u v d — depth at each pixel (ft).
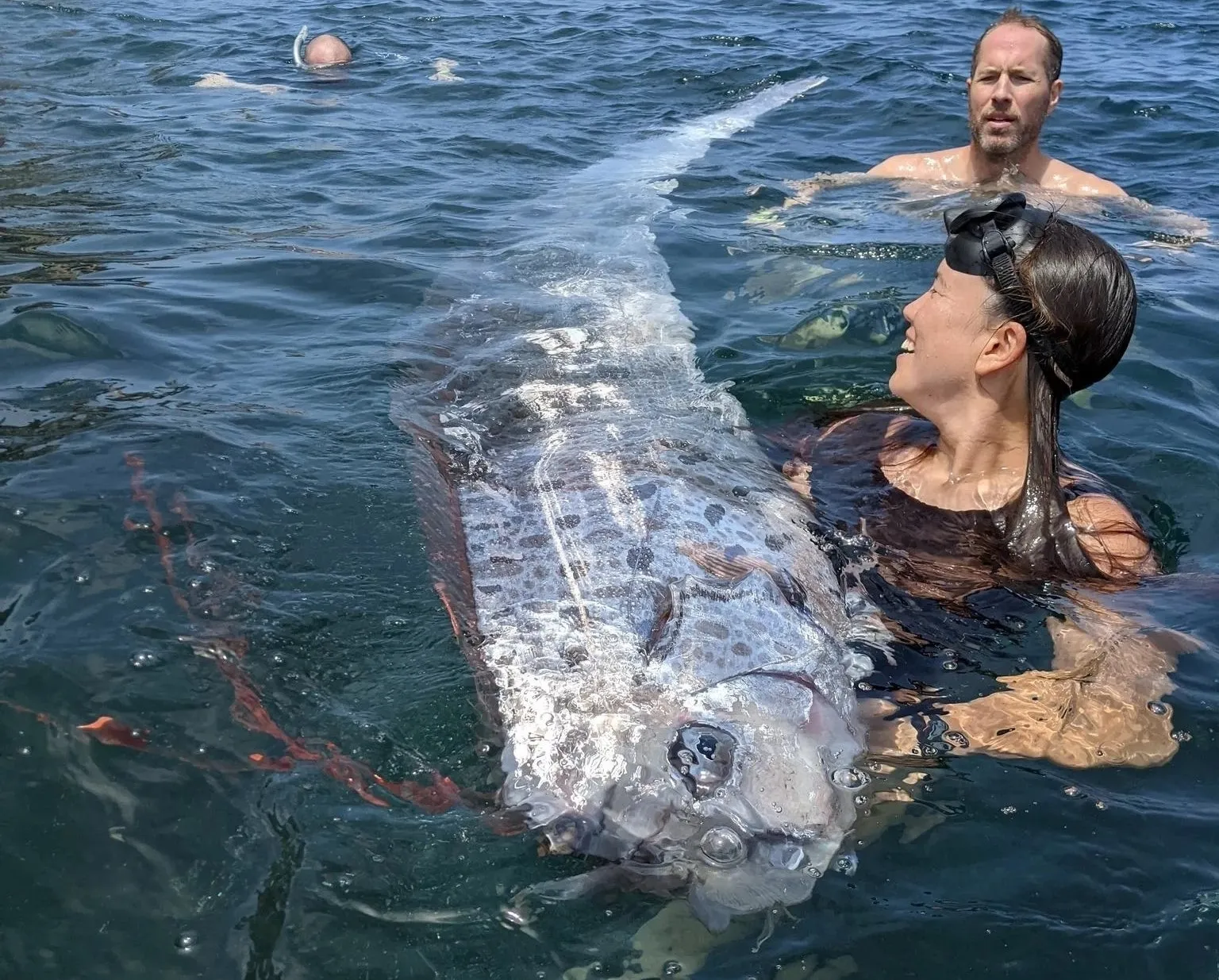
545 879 6.26
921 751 7.22
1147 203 20.38
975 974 5.87
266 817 6.45
